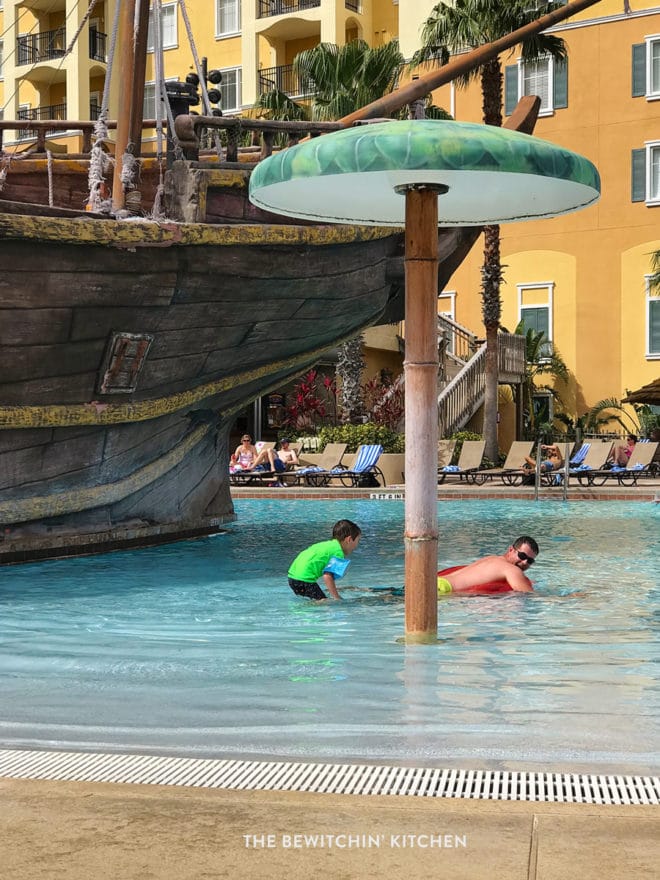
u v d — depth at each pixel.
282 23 39.75
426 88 10.63
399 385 29.83
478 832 2.82
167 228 9.55
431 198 5.92
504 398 34.09
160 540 12.39
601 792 3.22
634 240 34.38
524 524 14.90
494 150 5.23
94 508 11.29
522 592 8.20
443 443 24.72
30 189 13.16
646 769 3.56
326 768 3.48
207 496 13.31
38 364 9.74
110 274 9.58
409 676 5.20
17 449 10.15
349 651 5.93
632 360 34.44
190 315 10.46
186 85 11.56
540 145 5.46
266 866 2.61
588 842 2.74
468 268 36.66
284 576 9.63
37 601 8.14
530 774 3.40
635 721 4.25
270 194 6.32
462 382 30.02
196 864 2.62
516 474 22.67
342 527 8.16
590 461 23.20
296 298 11.08
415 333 5.95
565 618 7.04
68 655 5.91
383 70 26.77
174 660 5.72
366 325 12.60
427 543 6.14
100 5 44.16
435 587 6.21
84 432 10.64
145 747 3.93
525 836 2.79
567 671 5.31
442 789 3.25
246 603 7.98
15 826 2.88
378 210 6.80
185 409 11.78
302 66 27.61
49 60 43.84
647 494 19.16
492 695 4.75
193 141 10.06
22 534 10.54
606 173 34.69
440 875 2.54
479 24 25.34
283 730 4.15
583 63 34.84
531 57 26.36
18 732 4.17
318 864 2.62
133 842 2.77
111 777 3.40
